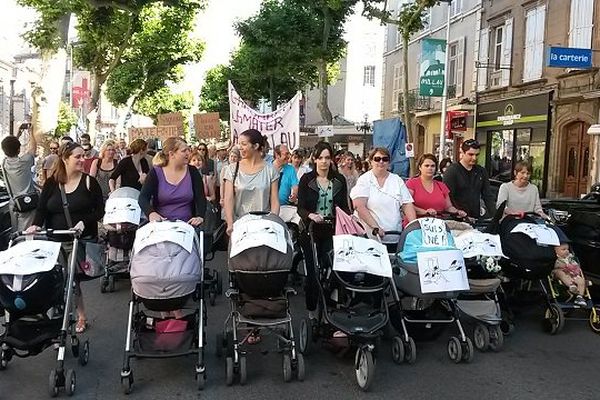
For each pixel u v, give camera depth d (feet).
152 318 19.08
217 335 21.40
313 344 22.48
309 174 23.29
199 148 45.42
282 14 99.60
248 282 18.48
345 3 81.00
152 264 17.35
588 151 66.49
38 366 19.93
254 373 19.61
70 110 85.40
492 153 87.35
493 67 85.76
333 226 21.94
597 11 63.98
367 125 138.41
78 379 18.89
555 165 70.90
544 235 23.54
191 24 119.65
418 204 24.56
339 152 42.57
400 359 20.62
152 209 20.04
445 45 75.41
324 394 18.06
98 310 26.48
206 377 19.17
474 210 26.55
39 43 64.95
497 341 21.94
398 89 124.06
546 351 22.26
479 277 22.53
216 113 68.69
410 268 20.38
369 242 19.75
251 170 21.54
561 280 24.73
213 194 36.58
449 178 26.50
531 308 28.27
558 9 70.28
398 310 20.53
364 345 18.45
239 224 19.20
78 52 104.12
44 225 21.83
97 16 81.20
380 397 17.88
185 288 17.72
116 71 138.51
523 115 77.77
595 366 20.72
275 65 113.29
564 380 19.40
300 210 22.44
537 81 74.23
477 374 19.84
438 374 19.79
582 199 34.86
